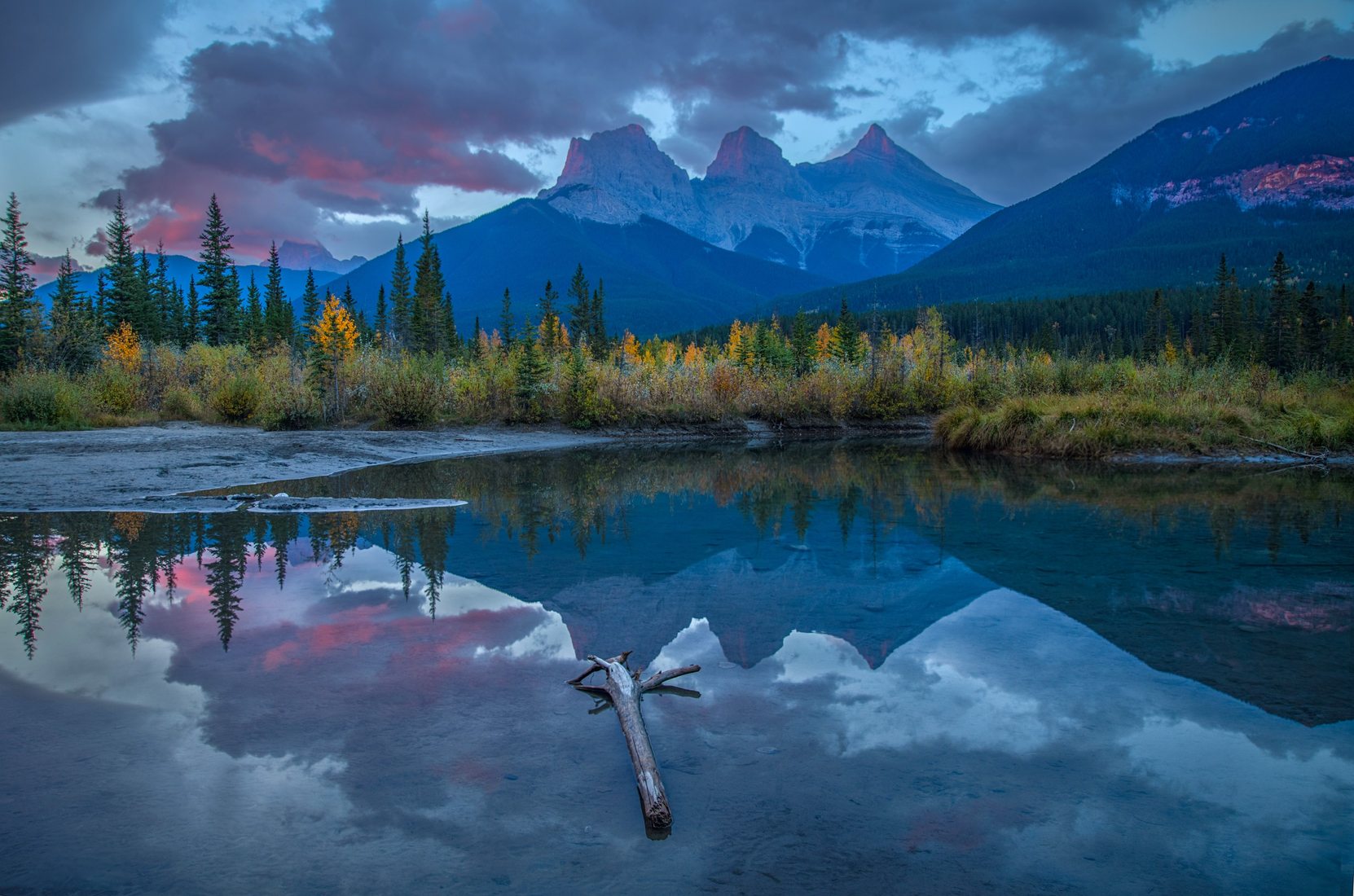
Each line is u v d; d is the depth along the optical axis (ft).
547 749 11.02
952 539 26.55
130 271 149.79
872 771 10.42
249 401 77.36
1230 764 10.64
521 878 8.00
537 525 29.60
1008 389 87.86
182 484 39.63
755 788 9.99
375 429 76.23
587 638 16.12
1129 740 11.39
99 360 98.73
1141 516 31.22
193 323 181.16
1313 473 46.60
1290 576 21.22
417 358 109.91
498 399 85.10
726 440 83.97
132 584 20.25
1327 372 78.74
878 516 31.55
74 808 9.29
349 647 15.42
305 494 38.04
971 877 8.08
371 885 7.86
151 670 14.08
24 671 13.93
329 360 78.33
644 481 44.80
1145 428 57.41
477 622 17.15
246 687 13.28
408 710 12.34
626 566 22.50
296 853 8.42
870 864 8.30
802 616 17.79
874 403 94.84
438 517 31.17
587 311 203.10
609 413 85.81
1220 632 16.29
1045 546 25.45
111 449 51.39
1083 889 7.87
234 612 17.80
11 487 36.11
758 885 7.91
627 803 9.59
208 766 10.44
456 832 8.88
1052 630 16.61
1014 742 11.31
